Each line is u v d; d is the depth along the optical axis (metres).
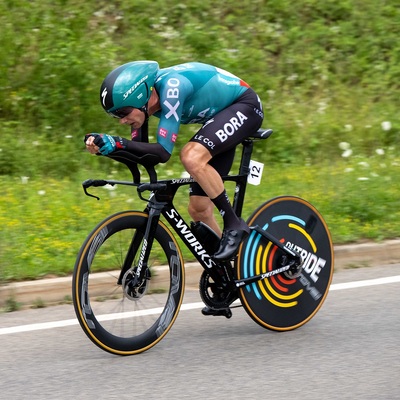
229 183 14.41
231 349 8.26
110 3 18.81
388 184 14.29
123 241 8.09
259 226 8.77
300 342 8.47
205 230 8.49
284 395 6.99
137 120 7.88
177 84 7.94
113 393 7.07
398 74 18.84
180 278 8.43
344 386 7.20
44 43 16.88
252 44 18.75
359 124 17.08
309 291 9.05
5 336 8.68
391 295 10.20
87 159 15.20
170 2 19.16
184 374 7.54
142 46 17.56
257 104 8.58
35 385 7.27
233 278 8.59
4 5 17.73
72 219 12.27
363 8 20.25
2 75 16.38
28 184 14.00
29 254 10.74
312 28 19.58
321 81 18.31
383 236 12.30
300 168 15.43
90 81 16.23
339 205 13.28
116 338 7.97
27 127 15.80
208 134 8.20
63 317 9.38
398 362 7.82
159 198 8.14
